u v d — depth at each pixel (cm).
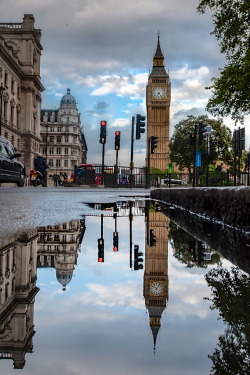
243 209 333
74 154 13138
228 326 103
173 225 408
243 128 2028
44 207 570
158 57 12138
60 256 219
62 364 77
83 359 79
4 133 5225
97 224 403
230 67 2214
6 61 5256
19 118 6159
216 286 154
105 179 3497
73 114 13162
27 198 851
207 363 78
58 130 13025
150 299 132
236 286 154
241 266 199
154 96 11938
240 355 82
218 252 243
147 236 322
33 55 6406
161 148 11881
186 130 6756
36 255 216
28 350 84
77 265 195
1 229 313
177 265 201
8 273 171
